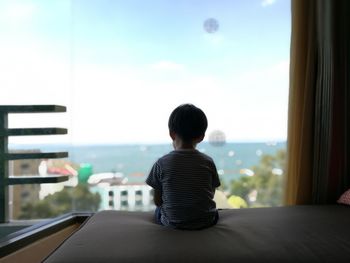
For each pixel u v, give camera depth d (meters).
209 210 1.41
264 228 1.37
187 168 1.42
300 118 1.94
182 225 1.38
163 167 1.44
